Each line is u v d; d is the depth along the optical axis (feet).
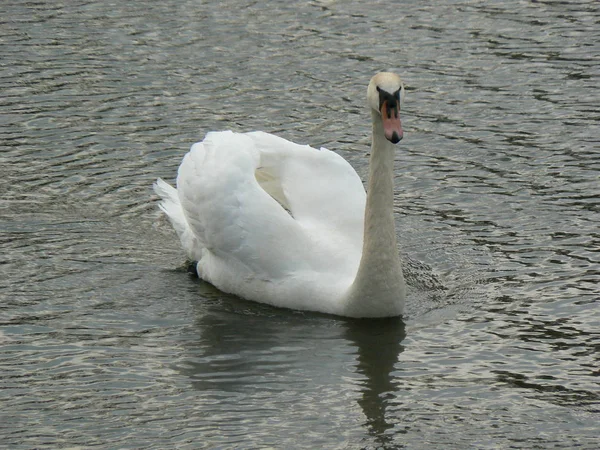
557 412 40.19
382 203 46.62
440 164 64.28
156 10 89.76
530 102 72.49
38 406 40.65
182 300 50.11
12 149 65.26
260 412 40.32
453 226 56.70
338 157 52.90
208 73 77.41
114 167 63.36
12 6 90.17
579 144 66.23
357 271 47.78
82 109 71.00
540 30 84.99
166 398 41.29
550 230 55.77
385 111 44.24
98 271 52.39
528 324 46.91
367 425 39.42
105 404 40.83
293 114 71.26
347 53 81.30
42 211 58.18
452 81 76.28
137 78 76.13
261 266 49.55
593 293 49.29
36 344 45.34
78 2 91.45
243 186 50.11
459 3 91.45
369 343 45.75
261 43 83.05
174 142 66.59
